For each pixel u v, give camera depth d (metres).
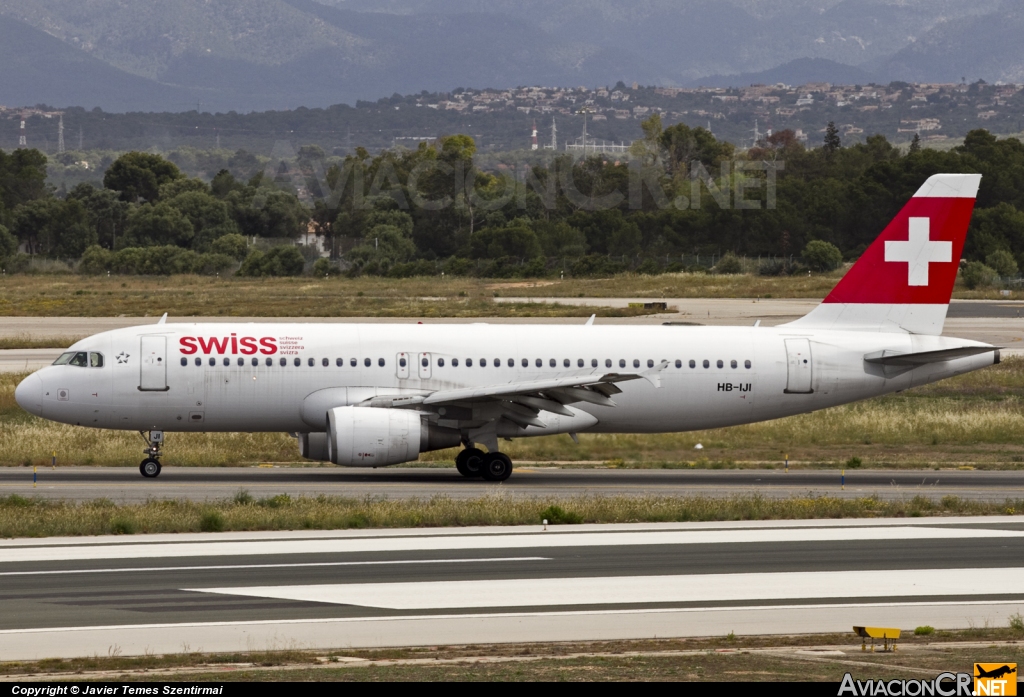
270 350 151.88
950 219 166.50
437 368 154.50
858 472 166.75
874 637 76.19
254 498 131.12
